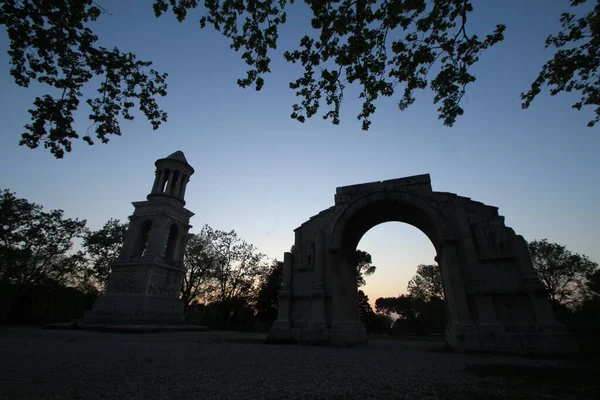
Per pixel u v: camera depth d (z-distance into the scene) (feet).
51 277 160.15
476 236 70.33
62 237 157.48
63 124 39.68
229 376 32.42
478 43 36.06
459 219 72.02
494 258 66.64
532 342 57.41
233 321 171.83
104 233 166.71
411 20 32.71
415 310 223.51
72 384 27.55
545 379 32.96
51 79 39.27
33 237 148.46
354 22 33.22
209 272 168.14
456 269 66.64
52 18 35.47
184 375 32.42
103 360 40.57
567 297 155.74
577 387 29.32
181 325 123.85
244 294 172.96
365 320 174.19
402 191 76.38
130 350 51.55
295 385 28.91
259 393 25.85
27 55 37.55
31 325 133.80
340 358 48.16
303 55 35.76
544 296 60.34
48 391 25.11
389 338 110.83
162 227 129.08
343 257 80.07
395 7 30.35
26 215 149.18
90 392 25.17
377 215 85.46
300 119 40.65
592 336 93.04
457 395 26.32
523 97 53.57
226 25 35.78
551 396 26.09
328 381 30.94
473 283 65.31
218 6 34.37
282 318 77.10
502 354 55.88
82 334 83.15
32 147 39.14
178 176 147.74
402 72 37.93
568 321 128.67
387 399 24.84
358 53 34.50
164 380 29.94
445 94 39.52
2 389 25.14
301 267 82.64
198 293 177.68
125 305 112.06
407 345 75.77
